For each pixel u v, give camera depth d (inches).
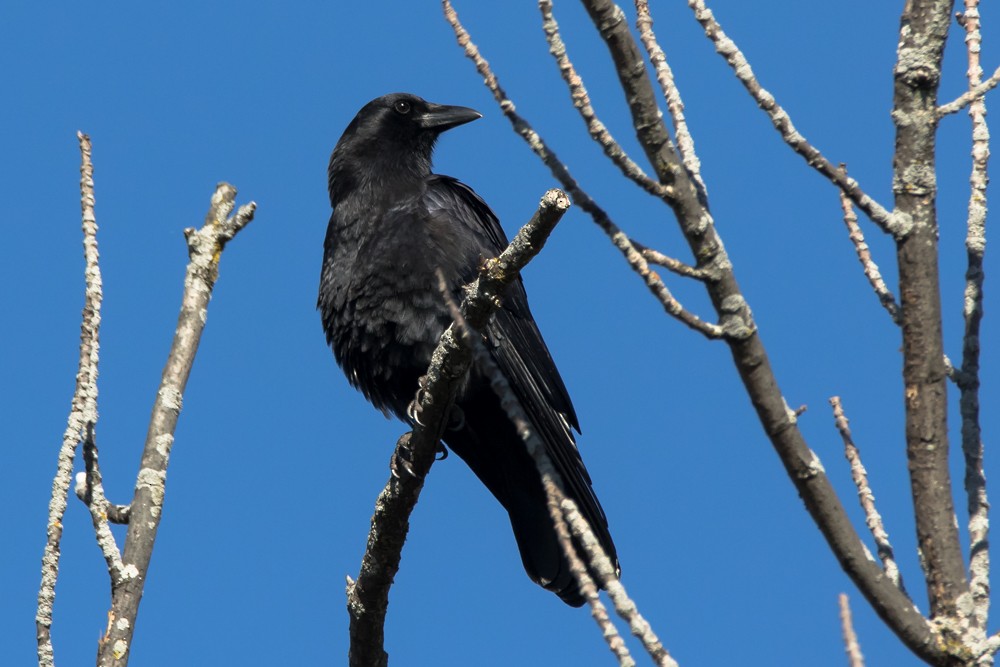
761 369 265.7
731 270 267.0
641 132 266.1
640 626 202.1
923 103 282.4
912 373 273.9
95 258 326.0
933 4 285.3
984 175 281.1
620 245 259.3
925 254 276.7
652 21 298.2
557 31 255.3
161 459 322.0
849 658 203.9
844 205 296.4
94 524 307.6
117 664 292.2
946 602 258.4
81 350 317.1
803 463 263.7
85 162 339.3
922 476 268.4
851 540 259.9
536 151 258.4
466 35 262.2
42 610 295.3
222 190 359.3
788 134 271.7
